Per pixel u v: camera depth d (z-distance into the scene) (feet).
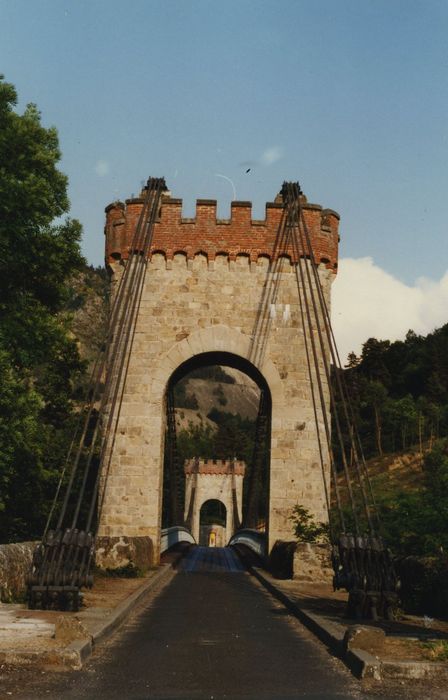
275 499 90.63
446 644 33.99
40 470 94.94
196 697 26.86
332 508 94.27
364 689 28.43
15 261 81.30
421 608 51.93
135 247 92.43
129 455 91.04
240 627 45.39
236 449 449.48
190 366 100.17
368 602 47.11
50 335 84.23
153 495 90.07
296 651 36.91
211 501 406.00
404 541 65.92
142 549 78.95
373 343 401.08
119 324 88.74
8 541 101.24
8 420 79.51
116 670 31.04
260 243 96.53
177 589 70.28
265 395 105.81
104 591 60.03
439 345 387.34
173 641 39.17
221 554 138.72
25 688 27.22
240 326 94.68
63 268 90.68
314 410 89.40
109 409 92.27
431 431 291.17
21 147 82.43
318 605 53.42
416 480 244.42
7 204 77.87
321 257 97.50
